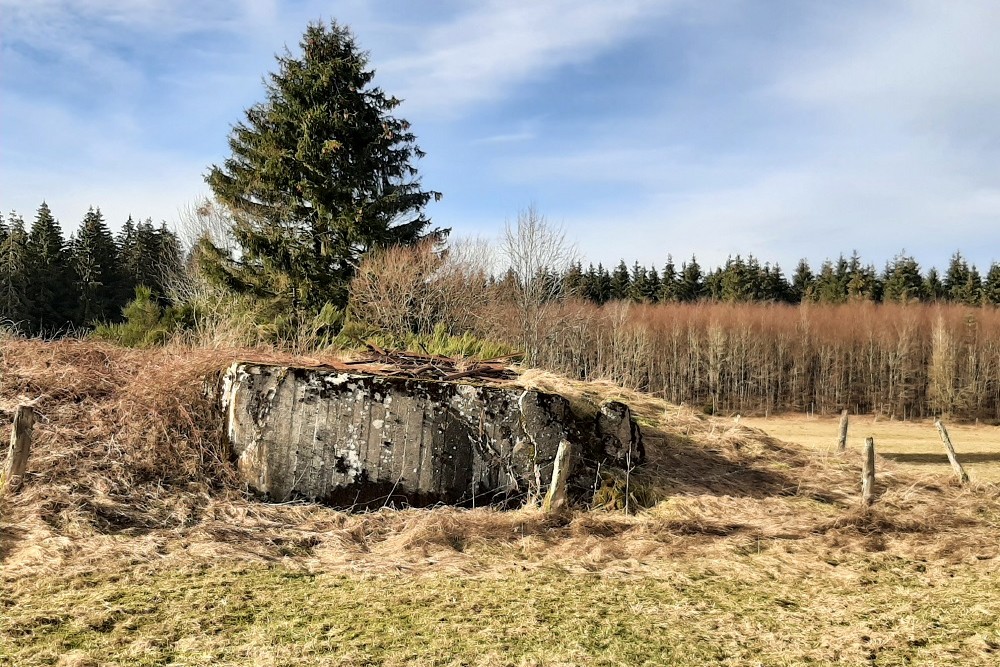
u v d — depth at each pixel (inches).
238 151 900.0
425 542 249.6
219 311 681.0
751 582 227.1
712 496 329.1
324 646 162.4
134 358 366.0
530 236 1136.8
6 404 310.8
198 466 293.9
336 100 903.7
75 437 293.9
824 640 178.4
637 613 194.1
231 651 158.2
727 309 2039.9
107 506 249.1
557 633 176.9
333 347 463.5
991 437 1050.1
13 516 234.2
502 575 222.1
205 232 1084.5
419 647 164.4
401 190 944.3
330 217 868.0
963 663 165.3
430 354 433.7
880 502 343.6
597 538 263.6
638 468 347.3
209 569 212.2
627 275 2849.4
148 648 158.2
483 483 307.0
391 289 848.9
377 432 301.9
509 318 1105.4
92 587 193.3
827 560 254.4
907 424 1578.5
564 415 322.0
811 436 1002.1
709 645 173.9
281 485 294.7
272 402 301.1
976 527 304.7
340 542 247.0
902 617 196.5
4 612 173.3
